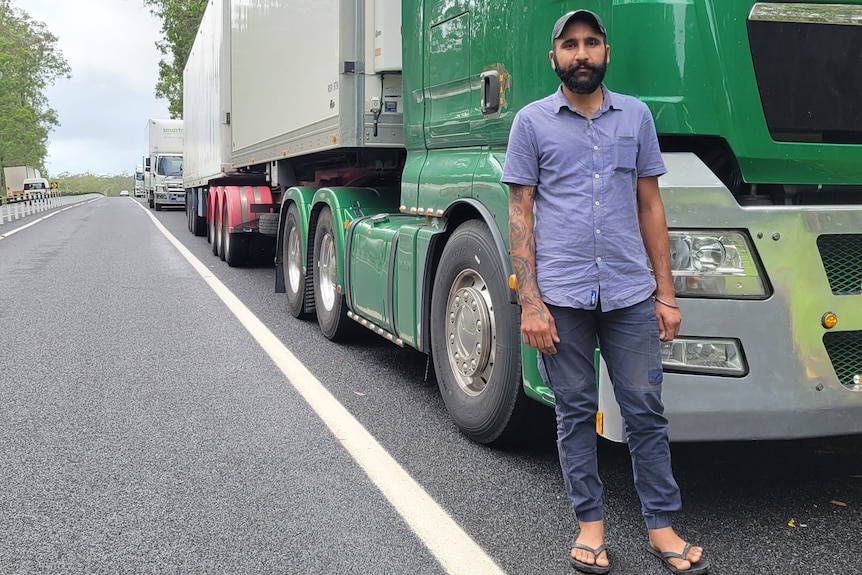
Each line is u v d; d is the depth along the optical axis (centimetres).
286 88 859
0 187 8644
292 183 967
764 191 364
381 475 414
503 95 424
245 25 1098
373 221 621
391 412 523
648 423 316
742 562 325
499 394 428
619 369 316
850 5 357
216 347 705
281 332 776
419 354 691
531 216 313
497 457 443
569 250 305
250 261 1329
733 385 343
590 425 321
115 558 327
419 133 533
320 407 530
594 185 303
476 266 443
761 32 348
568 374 316
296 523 359
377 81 642
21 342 722
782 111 353
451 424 500
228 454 443
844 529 356
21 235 2122
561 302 307
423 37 524
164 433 478
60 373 614
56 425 492
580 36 296
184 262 1391
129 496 388
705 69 343
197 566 321
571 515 369
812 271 346
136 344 714
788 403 347
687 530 354
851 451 454
